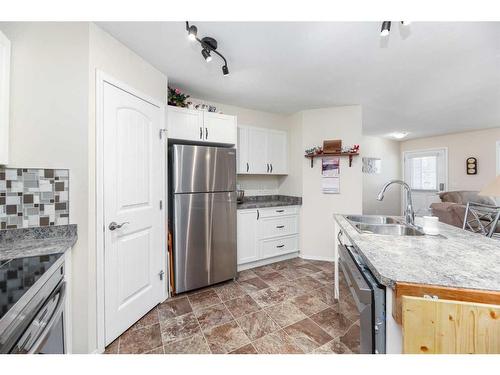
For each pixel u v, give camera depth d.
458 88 2.56
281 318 1.81
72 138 1.37
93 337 1.40
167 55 1.85
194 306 2.00
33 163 1.32
